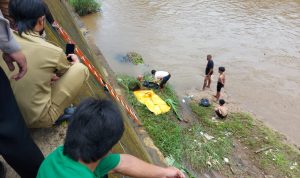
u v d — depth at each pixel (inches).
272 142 411.5
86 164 70.6
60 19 373.4
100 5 813.2
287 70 598.9
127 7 852.6
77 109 72.4
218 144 396.5
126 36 704.4
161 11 834.8
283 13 840.9
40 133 142.6
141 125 373.7
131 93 467.5
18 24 112.7
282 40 708.0
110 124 69.9
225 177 351.9
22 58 88.0
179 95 509.7
